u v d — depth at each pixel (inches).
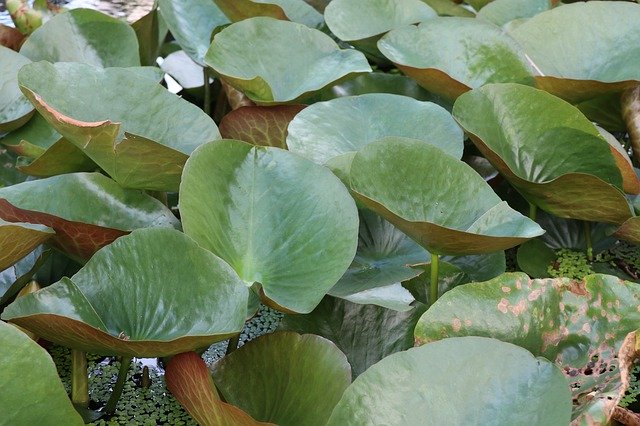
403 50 71.7
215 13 78.8
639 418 50.1
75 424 47.3
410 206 56.4
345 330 57.2
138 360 59.6
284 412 52.2
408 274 58.3
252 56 70.6
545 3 78.8
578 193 60.2
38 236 55.0
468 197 56.2
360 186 55.4
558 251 66.0
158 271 53.2
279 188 56.6
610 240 67.1
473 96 62.7
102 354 53.0
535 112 62.5
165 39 87.2
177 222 59.9
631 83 65.9
